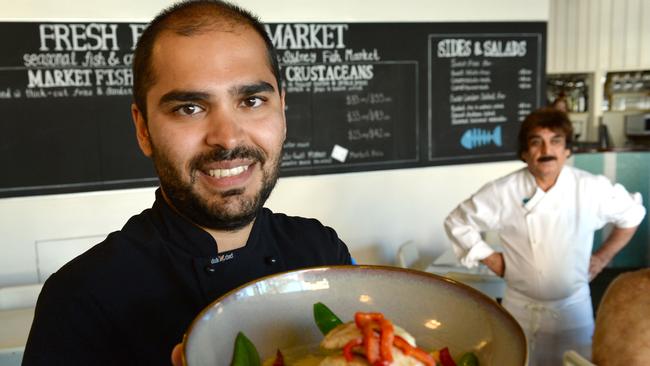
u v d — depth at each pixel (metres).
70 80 2.40
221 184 0.59
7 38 2.30
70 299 0.62
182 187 0.59
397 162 2.92
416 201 2.99
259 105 0.60
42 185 2.42
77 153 2.45
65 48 2.38
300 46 2.69
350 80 2.79
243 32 0.58
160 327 0.65
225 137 0.56
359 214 2.90
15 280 2.44
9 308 1.94
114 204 2.52
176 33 0.56
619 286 1.22
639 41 5.02
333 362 0.40
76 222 2.48
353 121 2.82
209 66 0.55
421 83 2.90
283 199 2.78
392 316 0.50
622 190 2.05
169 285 0.66
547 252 1.94
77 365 0.61
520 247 2.00
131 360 0.64
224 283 0.68
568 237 1.94
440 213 3.04
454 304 0.48
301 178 2.79
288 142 2.74
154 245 0.67
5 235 2.41
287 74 2.69
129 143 2.50
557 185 1.93
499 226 2.04
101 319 0.63
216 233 0.68
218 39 0.56
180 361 0.42
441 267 2.36
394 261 2.99
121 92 2.47
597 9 5.00
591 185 1.95
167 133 0.57
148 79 0.58
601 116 5.20
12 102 2.34
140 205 2.56
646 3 4.96
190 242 0.66
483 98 3.01
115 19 2.42
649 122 5.24
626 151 3.87
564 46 5.06
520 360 0.38
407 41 2.84
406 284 0.51
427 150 2.96
